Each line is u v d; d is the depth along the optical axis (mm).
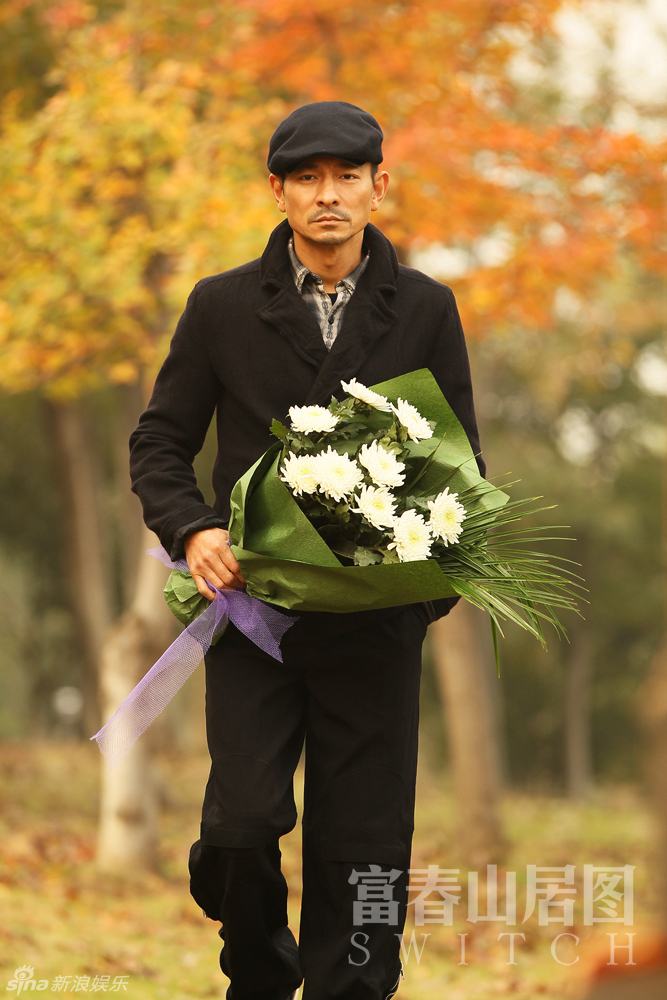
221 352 3355
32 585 33312
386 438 3104
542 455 30188
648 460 33312
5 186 10875
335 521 3016
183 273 10086
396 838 3312
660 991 1191
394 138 10773
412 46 11180
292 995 3434
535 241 11438
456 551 3133
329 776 3330
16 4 12695
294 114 3250
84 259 10742
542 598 3143
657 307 16328
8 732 39781
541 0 11195
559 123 11570
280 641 3242
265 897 3230
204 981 7043
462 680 15945
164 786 16875
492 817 15641
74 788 17469
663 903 1180
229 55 11445
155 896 10797
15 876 10242
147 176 11164
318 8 10875
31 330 11148
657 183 11438
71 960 7086
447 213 11047
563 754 36594
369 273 3352
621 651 37438
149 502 3326
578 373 19344
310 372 3301
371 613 3242
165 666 3197
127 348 12062
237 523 3004
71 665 33344
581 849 15523
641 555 33781
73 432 22875
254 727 3232
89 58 11039
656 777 1143
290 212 3266
